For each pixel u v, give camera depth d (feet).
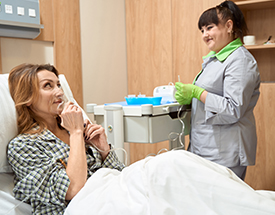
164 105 5.94
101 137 4.64
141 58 10.36
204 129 6.05
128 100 6.21
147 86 10.33
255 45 8.18
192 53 9.24
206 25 6.04
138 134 5.68
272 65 8.82
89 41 9.17
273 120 8.16
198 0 8.97
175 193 3.27
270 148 8.29
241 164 5.82
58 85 4.54
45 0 7.75
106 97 9.90
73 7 8.55
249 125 5.92
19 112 4.24
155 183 3.34
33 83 4.18
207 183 3.24
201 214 3.10
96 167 4.43
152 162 3.56
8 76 4.72
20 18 6.73
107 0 9.81
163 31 9.75
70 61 8.51
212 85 5.94
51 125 4.49
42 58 7.84
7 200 3.86
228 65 5.74
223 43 6.04
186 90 5.87
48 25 7.85
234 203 3.08
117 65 10.32
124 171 4.03
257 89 6.00
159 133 5.80
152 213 3.11
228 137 5.82
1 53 6.91
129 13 10.47
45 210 3.76
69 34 8.45
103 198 3.47
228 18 5.86
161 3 9.71
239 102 5.40
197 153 6.26
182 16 9.32
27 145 3.89
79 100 8.88
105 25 9.76
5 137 3.98
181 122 6.50
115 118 5.60
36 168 3.77
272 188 8.37
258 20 8.89
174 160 3.47
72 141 3.97
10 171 4.18
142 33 10.25
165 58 9.80
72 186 3.72
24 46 7.39
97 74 9.51
